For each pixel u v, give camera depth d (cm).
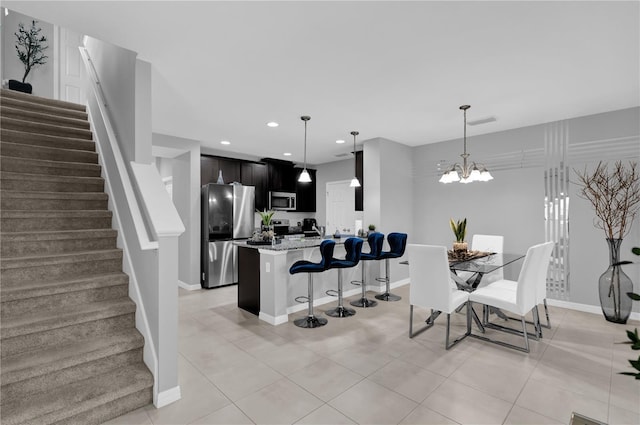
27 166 296
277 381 245
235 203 585
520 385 239
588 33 227
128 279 258
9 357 195
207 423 196
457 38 234
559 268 433
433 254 306
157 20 211
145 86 266
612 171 393
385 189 530
